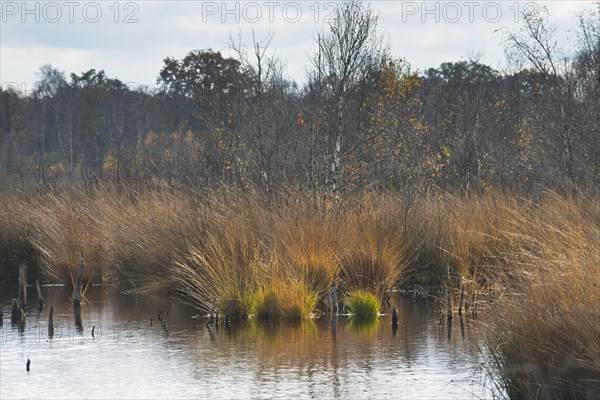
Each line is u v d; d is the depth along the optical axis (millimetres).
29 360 40594
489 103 106312
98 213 72750
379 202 66125
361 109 77500
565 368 31703
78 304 57500
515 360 34375
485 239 60469
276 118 76750
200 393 36438
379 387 37125
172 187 77875
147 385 37656
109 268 67062
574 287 34000
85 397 35969
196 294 58188
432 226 65188
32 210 78312
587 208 55562
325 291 55844
